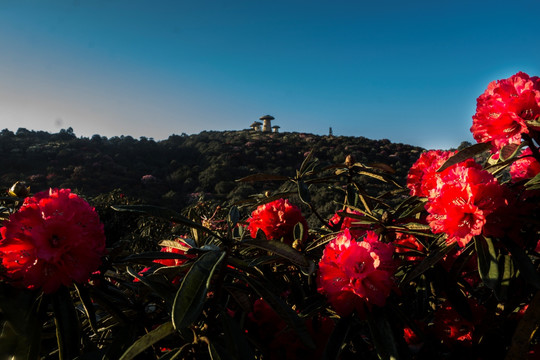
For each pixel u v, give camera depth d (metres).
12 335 0.89
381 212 1.79
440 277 1.24
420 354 1.22
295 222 1.68
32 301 0.96
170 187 37.53
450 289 1.21
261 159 43.47
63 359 0.91
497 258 1.07
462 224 1.02
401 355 1.01
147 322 1.10
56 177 34.84
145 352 1.08
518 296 1.18
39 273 0.92
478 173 1.04
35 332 0.92
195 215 1.32
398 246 1.39
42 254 0.89
